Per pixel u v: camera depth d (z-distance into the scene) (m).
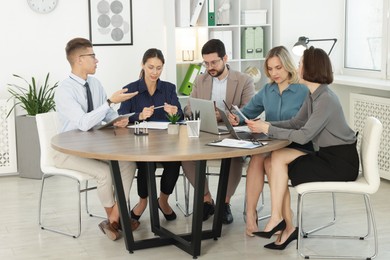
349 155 3.82
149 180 4.17
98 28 6.07
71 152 3.63
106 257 3.87
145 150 3.58
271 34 6.48
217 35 6.32
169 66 6.22
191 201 5.07
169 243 4.04
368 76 6.09
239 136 3.98
